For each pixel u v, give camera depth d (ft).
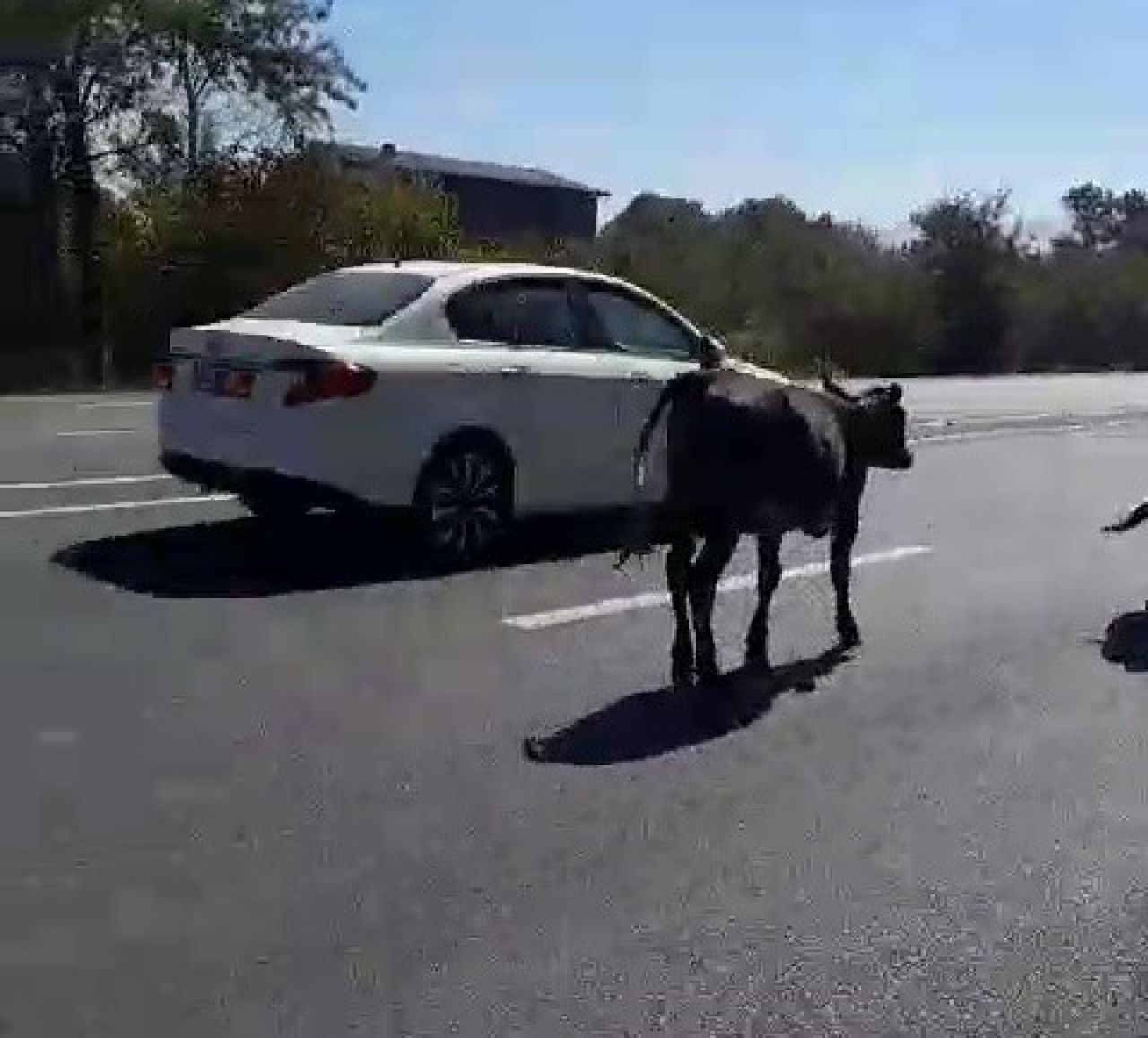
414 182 119.24
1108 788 21.58
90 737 21.90
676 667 26.37
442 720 23.36
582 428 36.04
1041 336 178.19
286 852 18.25
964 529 42.75
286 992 15.02
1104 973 16.03
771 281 157.17
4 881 17.26
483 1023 14.60
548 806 20.10
